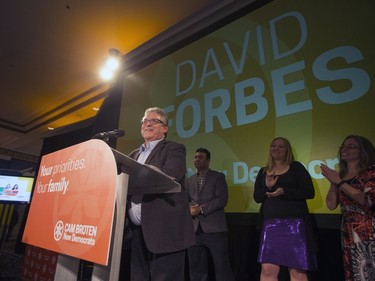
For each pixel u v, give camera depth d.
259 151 2.06
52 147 6.21
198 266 1.96
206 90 2.62
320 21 2.01
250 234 2.02
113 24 3.23
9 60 3.99
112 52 3.64
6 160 7.96
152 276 0.98
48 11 3.07
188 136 2.60
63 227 0.78
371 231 1.25
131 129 3.31
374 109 1.60
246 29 2.49
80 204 0.74
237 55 2.48
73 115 5.43
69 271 0.77
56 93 4.90
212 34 2.79
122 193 0.74
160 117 1.31
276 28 2.26
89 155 0.77
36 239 0.90
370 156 1.44
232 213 2.10
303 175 1.57
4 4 2.99
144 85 3.37
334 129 1.73
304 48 2.04
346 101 1.73
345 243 1.34
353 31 1.82
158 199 1.03
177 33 3.17
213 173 2.12
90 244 0.66
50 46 3.66
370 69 1.68
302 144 1.85
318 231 1.71
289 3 2.24
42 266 2.78
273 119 2.05
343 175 1.49
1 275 3.09
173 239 0.98
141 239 1.14
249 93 2.27
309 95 1.91
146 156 1.23
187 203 1.10
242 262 2.02
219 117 2.41
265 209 1.58
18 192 3.53
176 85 2.95
